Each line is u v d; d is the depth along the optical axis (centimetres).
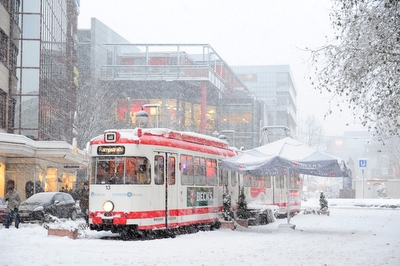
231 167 2259
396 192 6278
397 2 1339
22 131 3897
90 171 1897
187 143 2123
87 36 7756
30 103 3928
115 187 1838
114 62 7494
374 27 1381
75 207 3008
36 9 3978
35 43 3969
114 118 6956
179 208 2008
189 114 7712
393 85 1454
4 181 3784
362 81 1467
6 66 3791
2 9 3675
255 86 12675
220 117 8431
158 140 1931
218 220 2339
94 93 6150
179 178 2022
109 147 1873
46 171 4362
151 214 1861
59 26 4766
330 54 1470
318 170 2448
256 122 9088
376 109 1501
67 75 5297
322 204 3762
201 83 7606
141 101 7456
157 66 7462
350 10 1408
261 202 2980
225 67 8831
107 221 1827
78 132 5678
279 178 3344
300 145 2255
